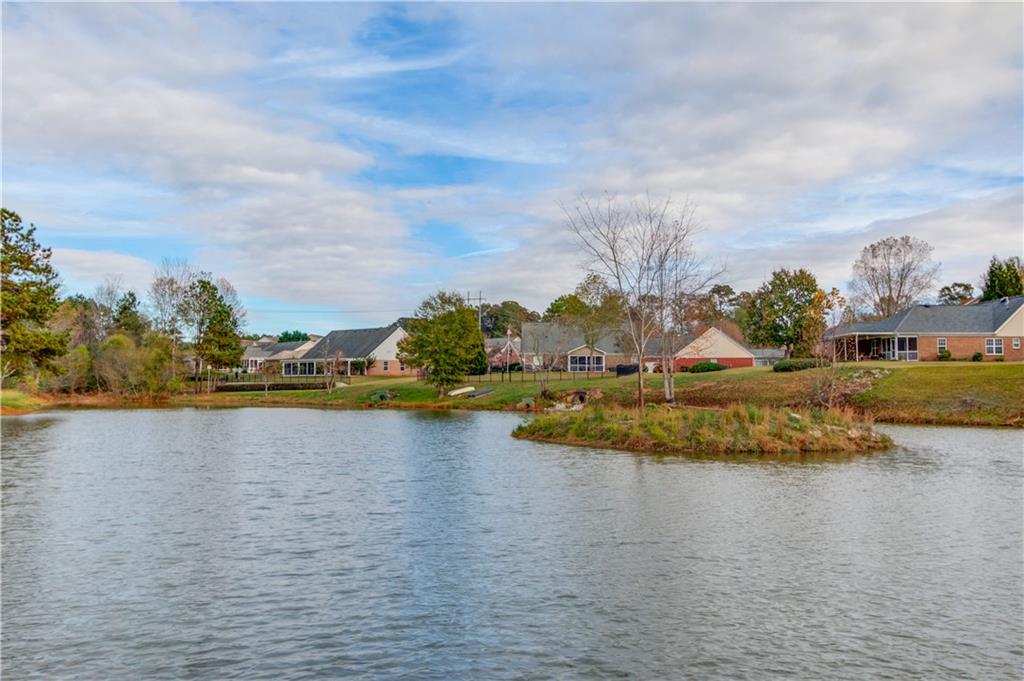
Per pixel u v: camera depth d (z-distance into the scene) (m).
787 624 10.52
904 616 10.83
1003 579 12.54
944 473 23.59
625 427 32.59
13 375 72.69
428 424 45.41
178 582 12.58
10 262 57.91
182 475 24.34
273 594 11.91
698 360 82.62
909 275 102.06
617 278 47.62
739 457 27.95
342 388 79.31
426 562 13.62
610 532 15.87
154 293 90.75
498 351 111.62
